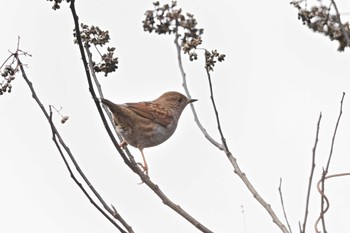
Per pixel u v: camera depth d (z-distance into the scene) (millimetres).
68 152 9039
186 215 10086
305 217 8133
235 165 10336
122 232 8930
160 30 9883
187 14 10039
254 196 9797
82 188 9000
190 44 10320
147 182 10305
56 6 9883
